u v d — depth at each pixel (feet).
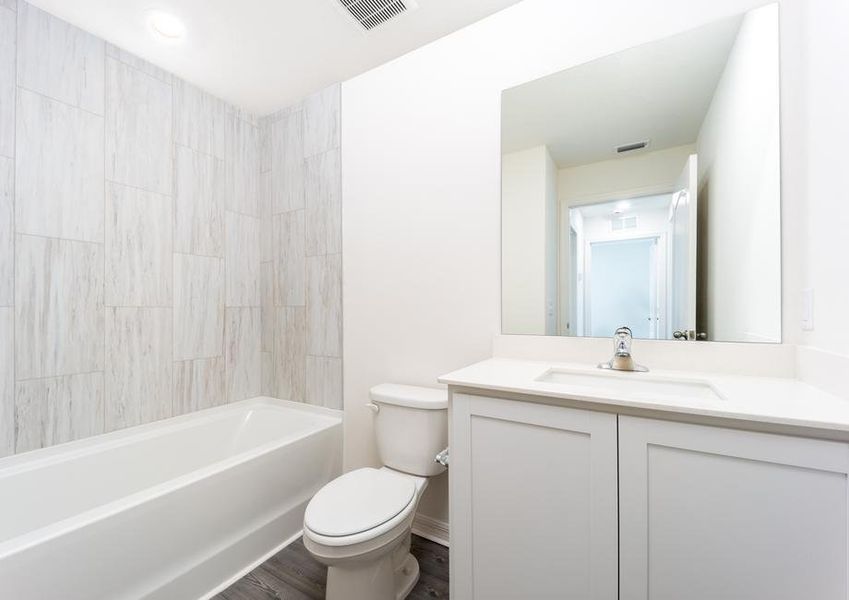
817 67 3.18
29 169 4.94
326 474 6.42
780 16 3.64
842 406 2.53
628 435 2.80
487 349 5.24
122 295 5.89
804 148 3.39
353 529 3.69
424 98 5.78
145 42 5.79
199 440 6.59
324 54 6.09
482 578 3.44
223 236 7.38
